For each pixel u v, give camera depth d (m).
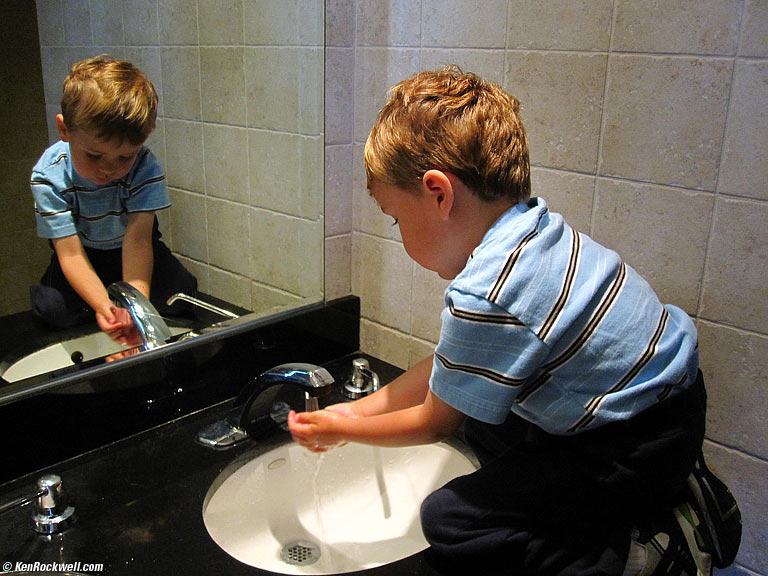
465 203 0.79
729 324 0.93
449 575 0.80
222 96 1.09
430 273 1.22
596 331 0.75
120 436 1.05
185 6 1.03
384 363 1.34
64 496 0.88
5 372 0.94
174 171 1.07
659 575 0.77
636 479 0.76
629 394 0.76
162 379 1.08
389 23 1.17
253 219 1.18
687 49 0.88
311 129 1.21
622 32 0.93
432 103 0.78
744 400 0.94
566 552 0.76
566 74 0.99
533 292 0.73
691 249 0.93
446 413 0.82
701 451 0.89
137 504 0.91
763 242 0.87
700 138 0.89
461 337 0.75
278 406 1.13
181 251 1.11
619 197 0.98
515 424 0.98
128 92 0.99
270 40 1.12
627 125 0.95
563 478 0.77
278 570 1.02
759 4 0.81
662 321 0.80
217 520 0.97
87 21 0.95
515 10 1.02
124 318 1.05
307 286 1.29
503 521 0.78
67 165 0.97
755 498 0.96
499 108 0.79
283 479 1.09
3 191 0.92
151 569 0.80
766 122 0.84
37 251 0.96
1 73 0.89
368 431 0.84
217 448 1.04
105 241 1.02
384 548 1.06
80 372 0.99
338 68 1.22
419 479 1.12
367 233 1.31
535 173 1.06
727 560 0.86
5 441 0.93
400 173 0.79
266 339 1.21
